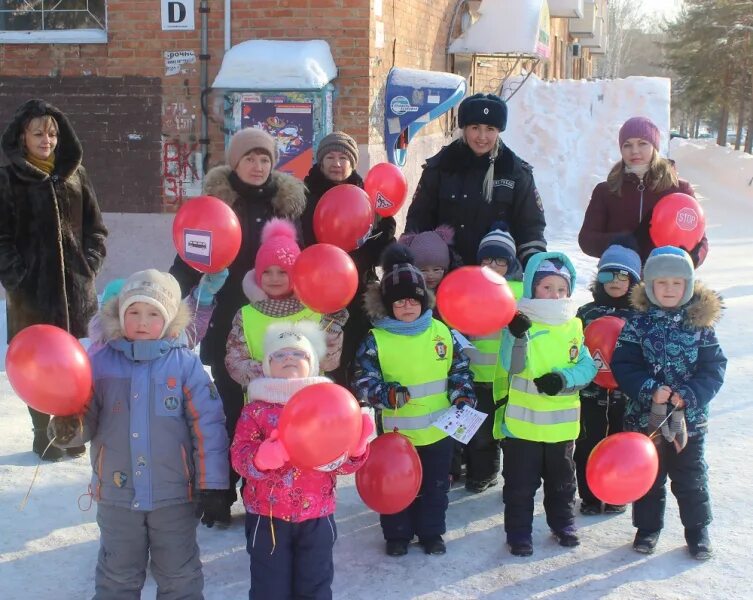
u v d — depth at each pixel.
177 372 3.21
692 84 39.56
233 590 3.67
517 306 4.05
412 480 3.68
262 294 3.94
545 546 4.09
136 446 3.13
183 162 9.16
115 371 3.18
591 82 17.78
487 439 4.70
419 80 9.33
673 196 4.59
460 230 4.87
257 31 8.77
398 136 9.53
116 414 3.15
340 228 4.31
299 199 4.42
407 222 5.02
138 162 9.24
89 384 3.03
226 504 4.12
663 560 3.92
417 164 11.55
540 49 13.24
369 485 3.68
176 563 3.23
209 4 8.80
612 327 4.18
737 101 38.94
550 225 15.86
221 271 3.96
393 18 9.73
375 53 8.94
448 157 4.91
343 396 2.91
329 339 3.91
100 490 3.18
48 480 4.80
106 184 9.33
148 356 3.17
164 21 8.91
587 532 4.25
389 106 9.37
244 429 3.19
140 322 3.17
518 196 4.84
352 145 4.84
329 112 8.58
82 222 5.22
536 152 16.89
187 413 3.23
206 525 4.29
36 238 4.91
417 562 3.92
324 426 2.84
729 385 6.64
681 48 40.59
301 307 3.92
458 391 3.93
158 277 3.22
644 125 4.95
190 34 8.90
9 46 9.26
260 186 4.32
